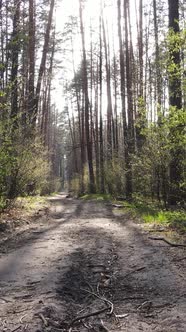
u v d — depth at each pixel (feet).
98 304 16.52
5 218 37.63
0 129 34.24
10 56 39.22
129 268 21.75
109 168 88.48
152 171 45.19
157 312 15.52
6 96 36.96
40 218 42.52
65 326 14.26
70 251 25.67
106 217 45.29
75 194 122.62
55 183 159.94
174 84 34.58
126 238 30.07
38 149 57.62
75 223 39.60
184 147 34.42
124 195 77.56
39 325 13.96
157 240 28.45
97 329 14.08
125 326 14.33
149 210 43.88
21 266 21.98
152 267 21.61
